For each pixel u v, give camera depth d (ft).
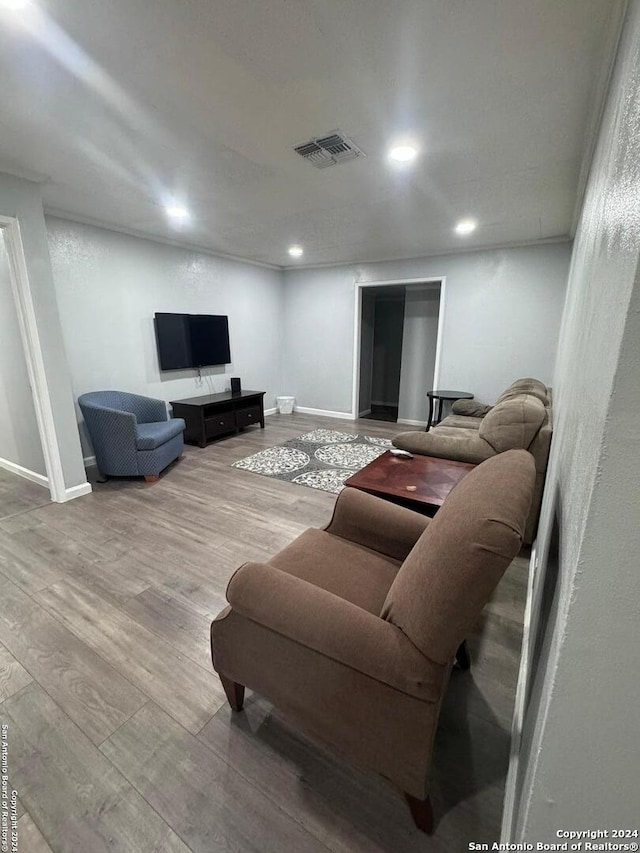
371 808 3.51
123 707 4.43
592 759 1.78
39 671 4.89
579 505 1.85
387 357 24.67
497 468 3.54
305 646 3.32
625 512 1.45
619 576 1.52
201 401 14.88
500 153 7.06
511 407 7.41
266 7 3.91
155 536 8.16
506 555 2.52
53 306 9.10
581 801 1.87
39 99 5.51
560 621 1.84
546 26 4.13
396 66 4.81
